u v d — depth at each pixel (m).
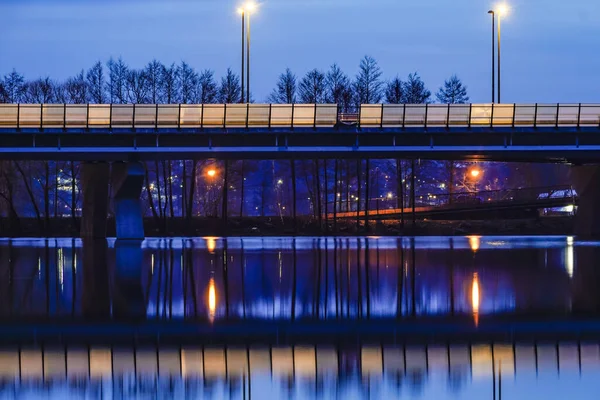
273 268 61.84
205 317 39.78
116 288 50.78
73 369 29.36
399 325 37.44
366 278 55.03
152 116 84.38
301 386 27.25
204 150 84.81
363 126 84.62
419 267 61.69
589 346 32.56
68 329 36.53
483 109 84.75
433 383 27.48
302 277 55.97
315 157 87.44
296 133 84.25
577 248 79.75
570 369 28.97
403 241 97.31
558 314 39.91
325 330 36.31
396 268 61.16
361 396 26.19
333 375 28.50
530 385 27.09
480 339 34.16
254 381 27.84
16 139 83.81
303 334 35.44
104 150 85.00
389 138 85.12
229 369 29.31
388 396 26.14
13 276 57.19
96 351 32.09
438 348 32.44
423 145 85.19
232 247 85.38
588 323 37.50
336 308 42.53
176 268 62.12
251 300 45.56
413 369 29.23
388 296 46.69
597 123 85.31
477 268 60.44
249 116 84.31
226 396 26.27
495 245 85.75
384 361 30.41
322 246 87.12
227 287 50.97
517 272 57.56
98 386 27.30
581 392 26.27
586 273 56.69
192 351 32.06
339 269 60.94
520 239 98.38
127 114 84.19
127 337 34.88
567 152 85.88
